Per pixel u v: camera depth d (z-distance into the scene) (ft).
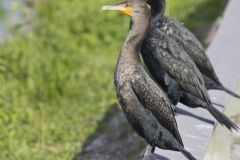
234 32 40.27
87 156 41.75
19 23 60.34
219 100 32.71
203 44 52.47
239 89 36.35
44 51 52.65
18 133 43.45
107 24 58.03
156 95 27.12
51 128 44.42
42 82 48.26
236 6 43.96
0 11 65.26
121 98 27.50
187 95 30.68
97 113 46.60
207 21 60.34
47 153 41.91
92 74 51.29
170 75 30.60
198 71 30.78
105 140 43.14
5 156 40.57
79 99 48.16
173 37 31.89
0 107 45.50
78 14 58.44
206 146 29.27
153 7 32.14
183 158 28.27
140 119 27.43
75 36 57.00
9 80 48.75
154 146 28.09
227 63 36.40
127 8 27.86
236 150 33.88
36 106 46.75
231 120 32.99
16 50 51.19
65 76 49.37
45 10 59.88
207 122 30.96
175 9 62.90
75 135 44.04
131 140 41.75
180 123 30.68
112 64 53.21
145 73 27.48
